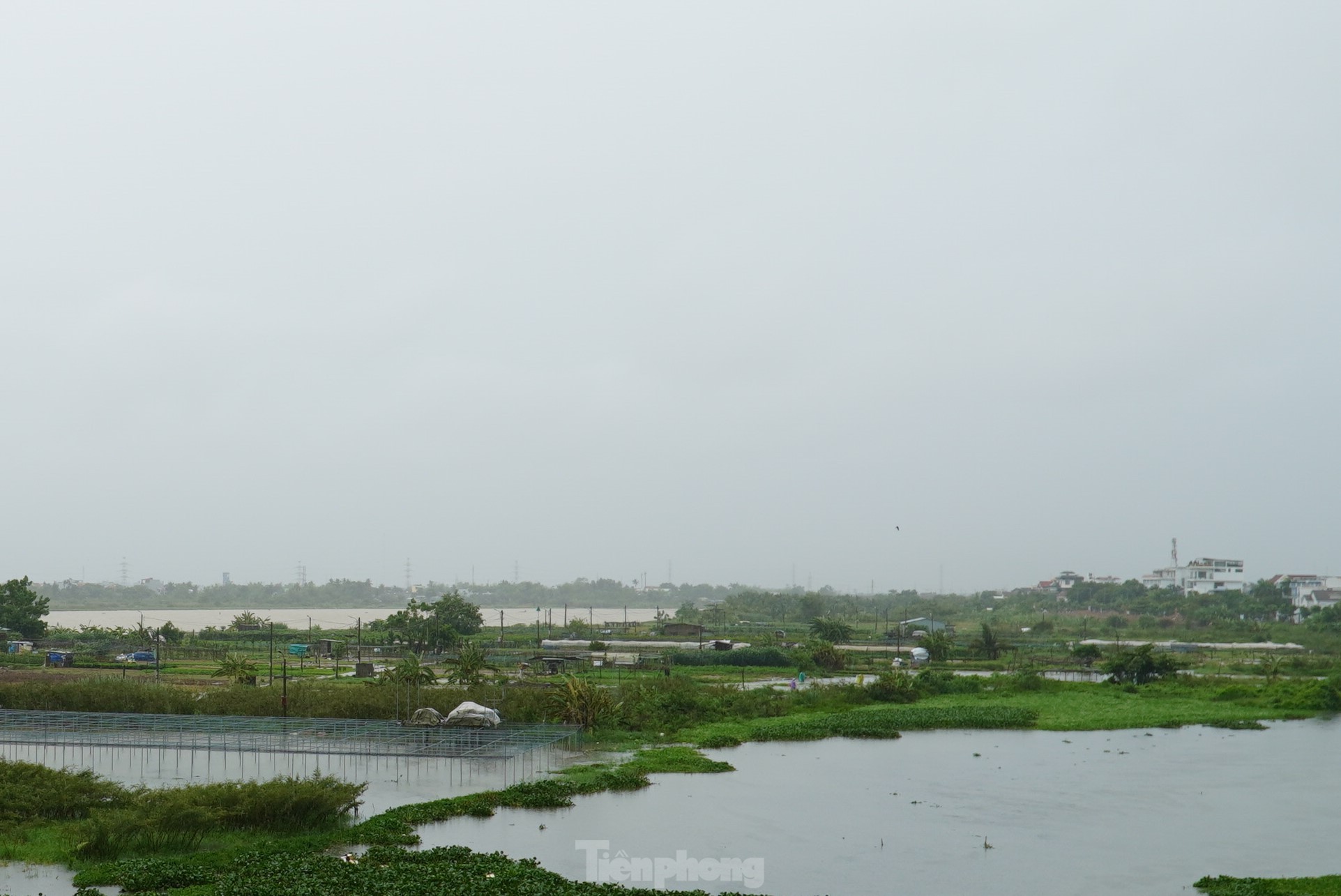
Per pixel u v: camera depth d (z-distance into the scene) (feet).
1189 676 369.91
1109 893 130.52
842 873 137.28
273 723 232.12
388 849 136.87
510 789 176.86
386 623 639.35
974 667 440.86
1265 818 170.40
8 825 143.84
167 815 137.39
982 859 144.77
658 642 580.30
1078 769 212.23
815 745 241.96
